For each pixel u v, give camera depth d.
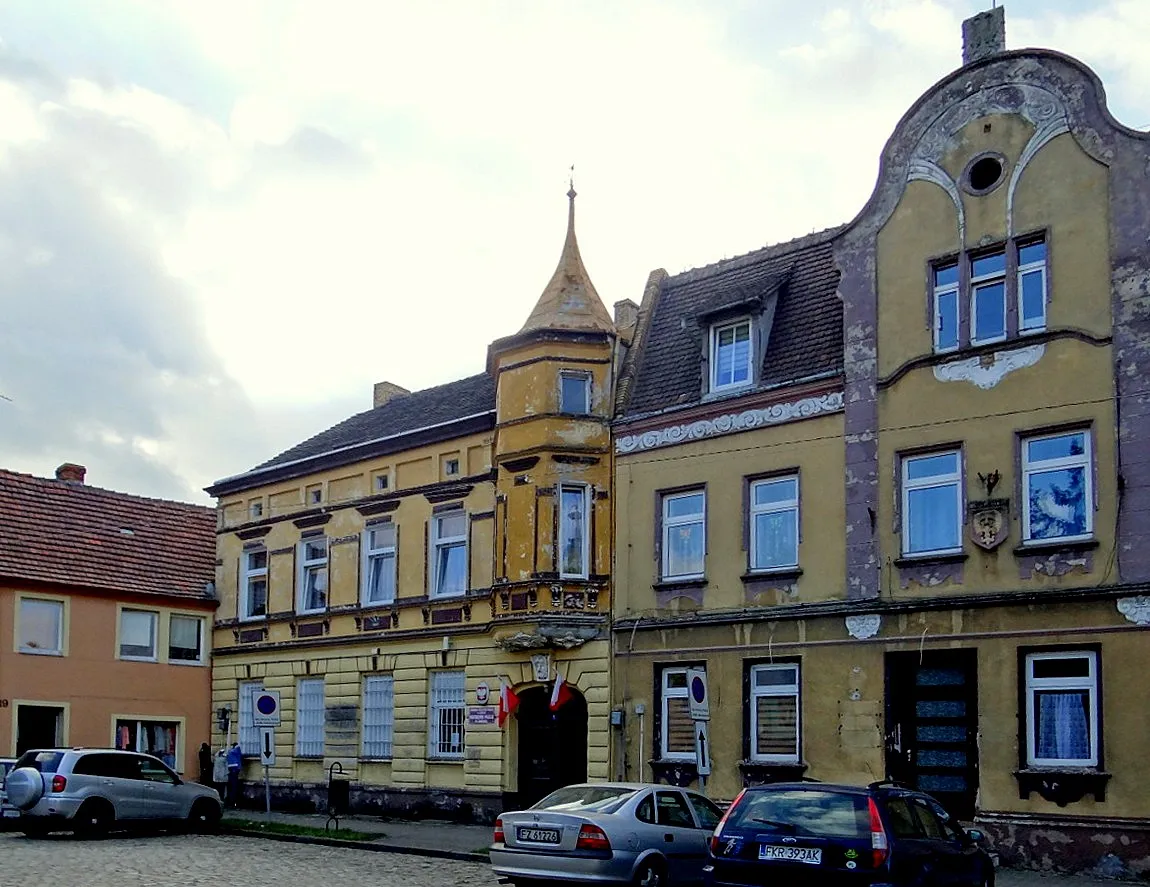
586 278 29.69
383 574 33.00
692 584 25.81
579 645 27.45
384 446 33.00
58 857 21.62
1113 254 20.88
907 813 13.73
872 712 22.58
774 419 25.02
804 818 13.39
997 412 21.83
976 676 21.41
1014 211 22.19
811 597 23.86
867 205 24.20
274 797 34.41
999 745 20.94
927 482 22.73
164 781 27.19
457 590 30.88
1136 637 19.77
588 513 27.80
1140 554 19.91
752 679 24.69
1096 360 20.83
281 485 36.47
